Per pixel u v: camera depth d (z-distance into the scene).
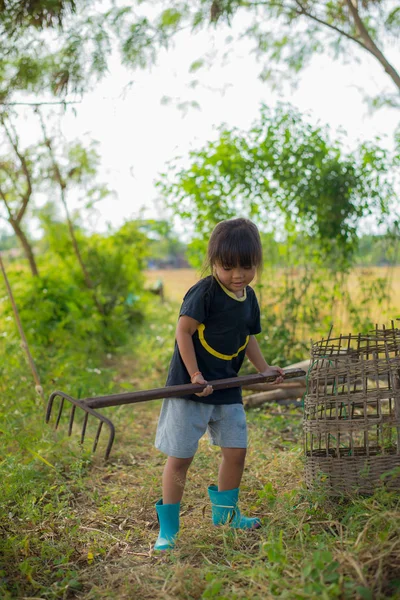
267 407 5.38
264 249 6.89
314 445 4.08
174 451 2.92
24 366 6.07
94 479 3.90
